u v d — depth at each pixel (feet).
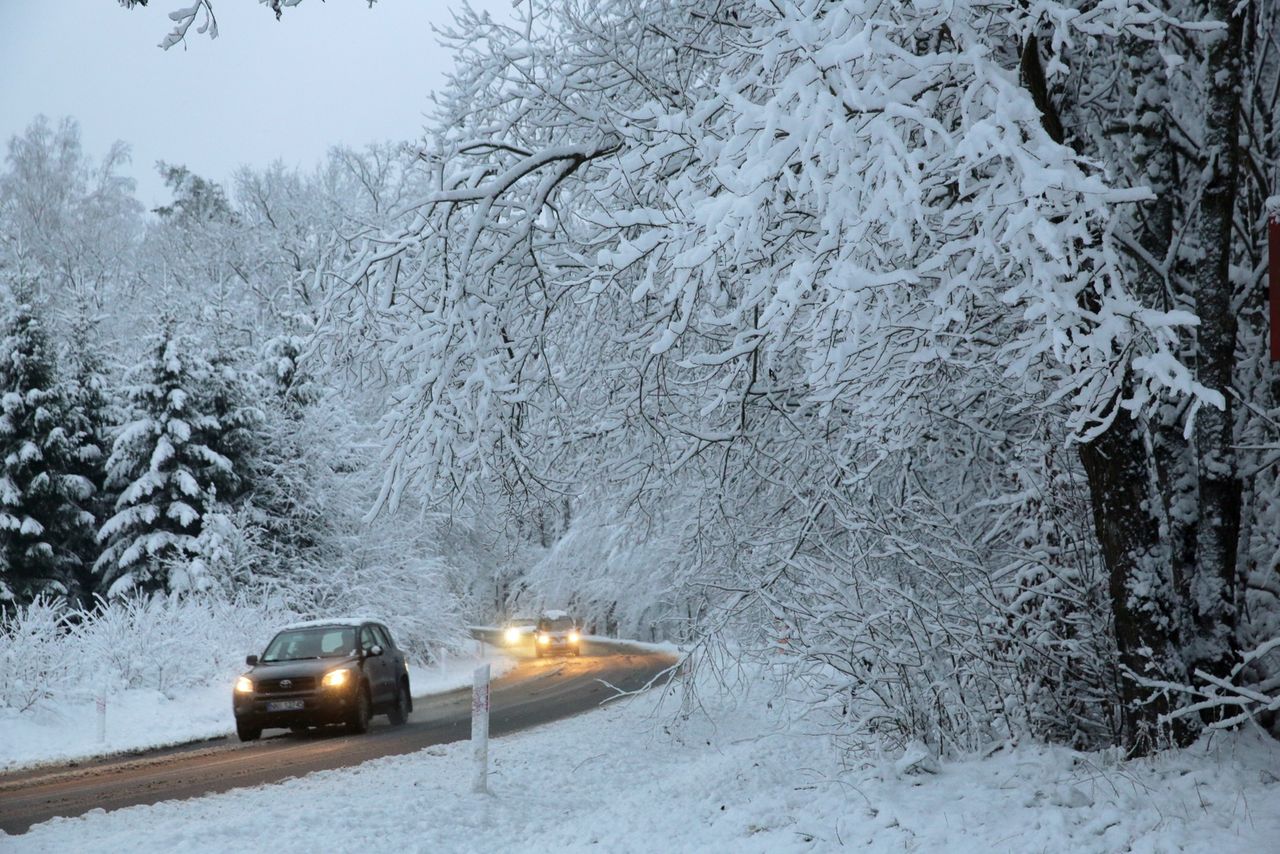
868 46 31.89
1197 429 41.16
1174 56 34.24
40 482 172.96
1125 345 32.65
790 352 49.52
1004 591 47.09
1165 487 41.65
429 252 49.03
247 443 177.99
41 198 319.06
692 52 55.83
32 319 180.45
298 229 244.22
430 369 47.50
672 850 37.93
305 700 86.69
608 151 51.37
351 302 50.24
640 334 47.06
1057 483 46.29
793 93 32.86
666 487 57.93
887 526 47.67
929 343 39.22
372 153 192.54
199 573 157.79
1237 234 48.85
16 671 100.37
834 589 46.70
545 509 58.08
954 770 42.22
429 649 184.55
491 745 74.23
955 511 58.70
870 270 36.40
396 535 181.57
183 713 108.88
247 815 48.57
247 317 218.59
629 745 70.13
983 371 47.60
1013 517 53.06
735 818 40.98
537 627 202.28
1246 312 45.37
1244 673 42.19
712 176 38.09
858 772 43.98
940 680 44.83
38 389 178.60
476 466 49.42
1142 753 40.09
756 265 42.60
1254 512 46.60
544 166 52.49
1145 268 41.78
